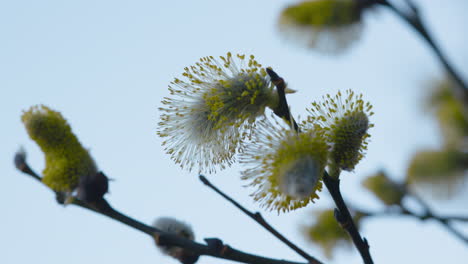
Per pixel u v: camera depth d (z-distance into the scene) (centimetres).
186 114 70
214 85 70
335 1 100
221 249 66
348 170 67
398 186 83
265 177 67
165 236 66
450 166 86
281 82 68
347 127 68
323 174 67
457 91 91
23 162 66
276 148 67
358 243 67
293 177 66
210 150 70
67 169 65
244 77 69
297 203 67
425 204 81
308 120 68
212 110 69
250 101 69
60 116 66
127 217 66
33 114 66
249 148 68
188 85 70
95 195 65
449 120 91
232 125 69
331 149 68
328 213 85
